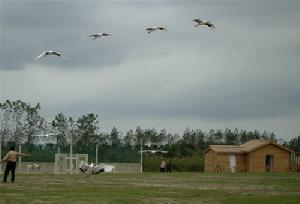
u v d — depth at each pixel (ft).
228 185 109.29
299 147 323.37
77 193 80.74
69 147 217.36
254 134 345.92
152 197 75.20
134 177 146.41
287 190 94.53
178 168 249.75
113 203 65.51
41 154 206.90
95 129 300.40
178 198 74.08
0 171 170.30
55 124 294.66
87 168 178.50
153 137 331.77
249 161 238.27
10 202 65.51
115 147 235.40
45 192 81.92
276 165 241.14
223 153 238.27
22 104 279.08
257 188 99.71
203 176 159.02
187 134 345.92
